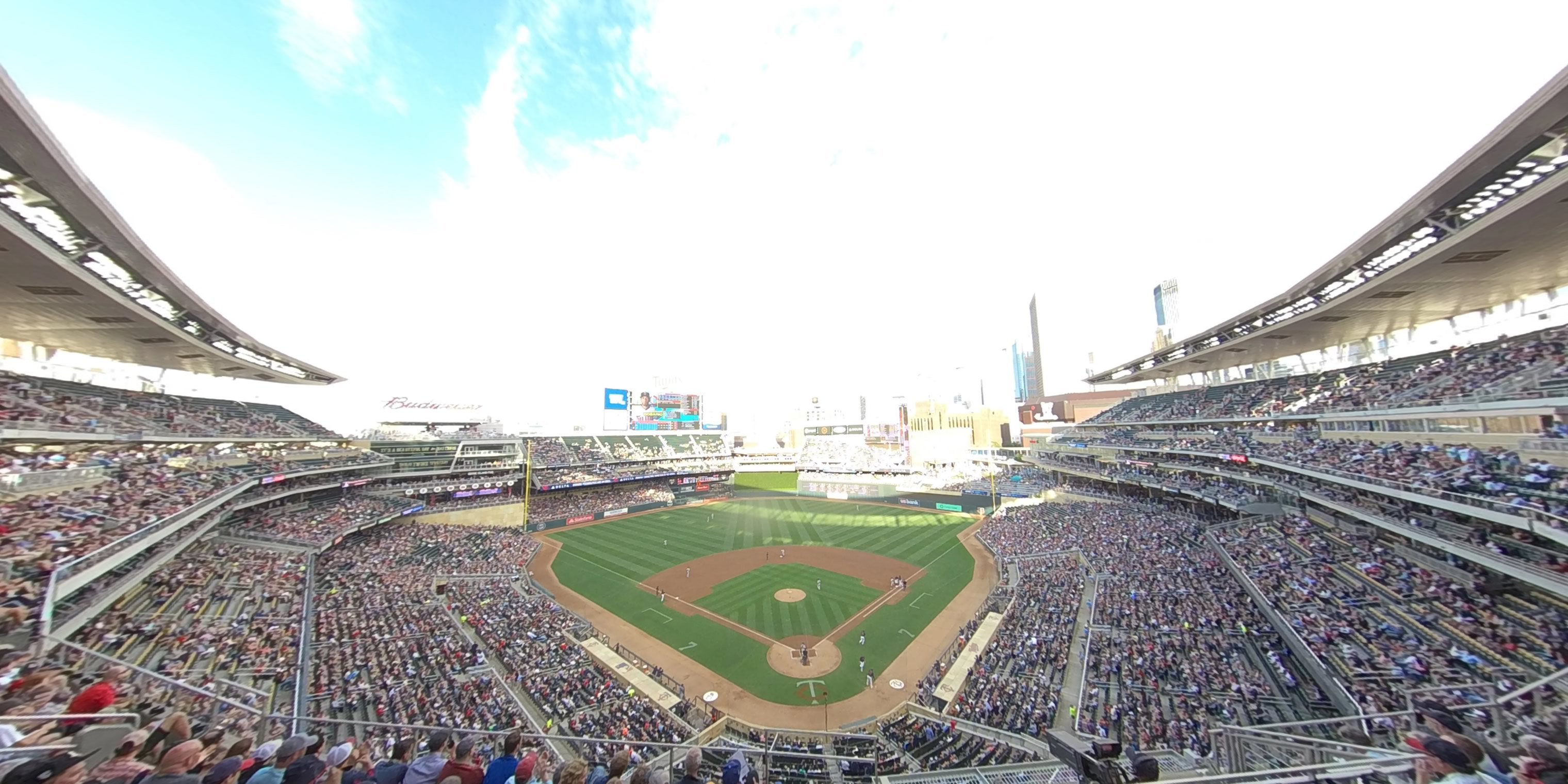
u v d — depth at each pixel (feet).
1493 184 81.20
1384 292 116.78
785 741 91.66
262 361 177.06
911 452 401.08
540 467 303.27
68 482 102.73
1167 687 93.76
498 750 80.43
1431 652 79.92
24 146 66.74
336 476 215.92
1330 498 126.41
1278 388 183.73
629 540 238.68
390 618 125.39
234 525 165.17
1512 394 91.91
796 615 149.28
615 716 93.40
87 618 80.59
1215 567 139.23
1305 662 89.71
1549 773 23.20
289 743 25.02
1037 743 81.92
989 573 183.83
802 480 375.45
